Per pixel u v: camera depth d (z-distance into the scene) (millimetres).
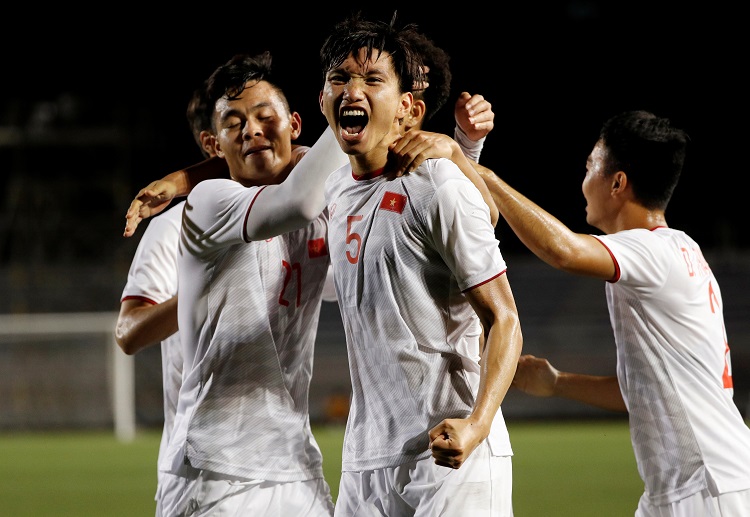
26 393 33094
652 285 5859
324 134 5250
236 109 6016
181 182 6340
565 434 25906
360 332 5172
